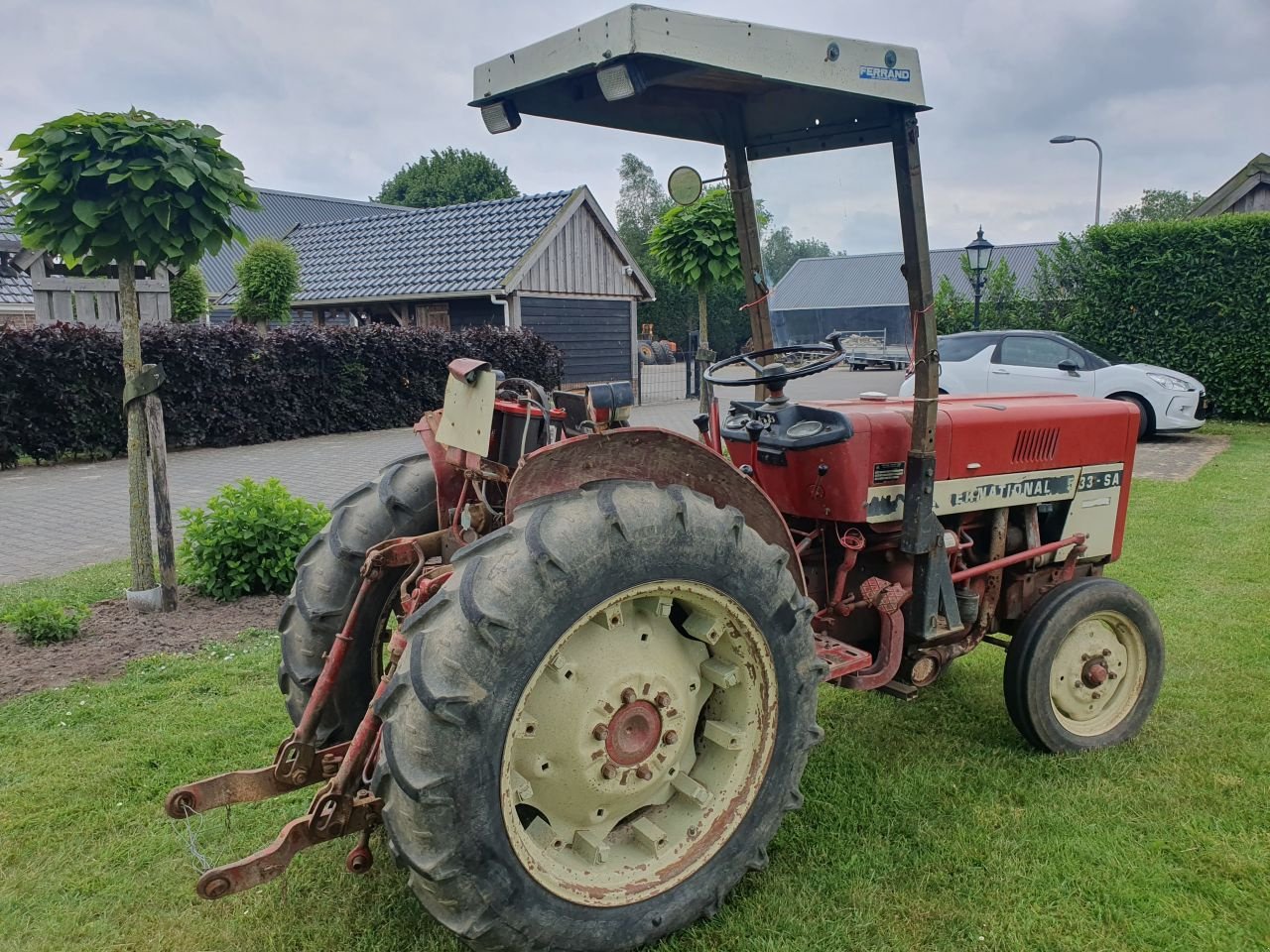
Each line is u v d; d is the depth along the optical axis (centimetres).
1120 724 351
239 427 1241
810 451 309
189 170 459
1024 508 354
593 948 221
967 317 1642
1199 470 971
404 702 198
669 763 244
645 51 214
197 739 353
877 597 303
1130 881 263
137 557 518
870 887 261
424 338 1468
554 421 290
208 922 248
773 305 357
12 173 454
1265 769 326
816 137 324
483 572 205
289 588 553
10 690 403
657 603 238
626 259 1905
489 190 4684
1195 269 1384
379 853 278
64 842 285
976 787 318
